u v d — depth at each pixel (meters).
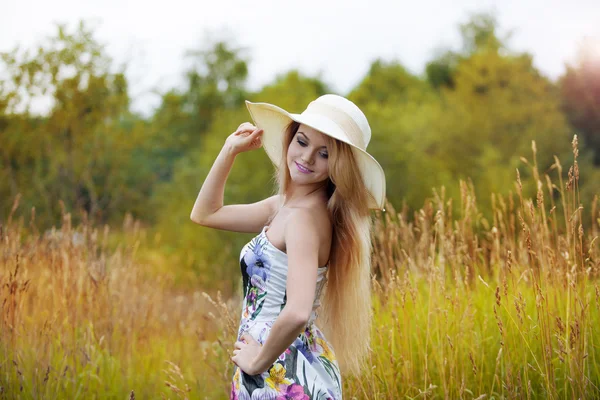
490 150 15.05
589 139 18.11
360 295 2.20
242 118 12.82
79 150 10.58
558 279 2.65
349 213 2.07
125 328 3.75
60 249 3.76
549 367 2.45
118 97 10.67
